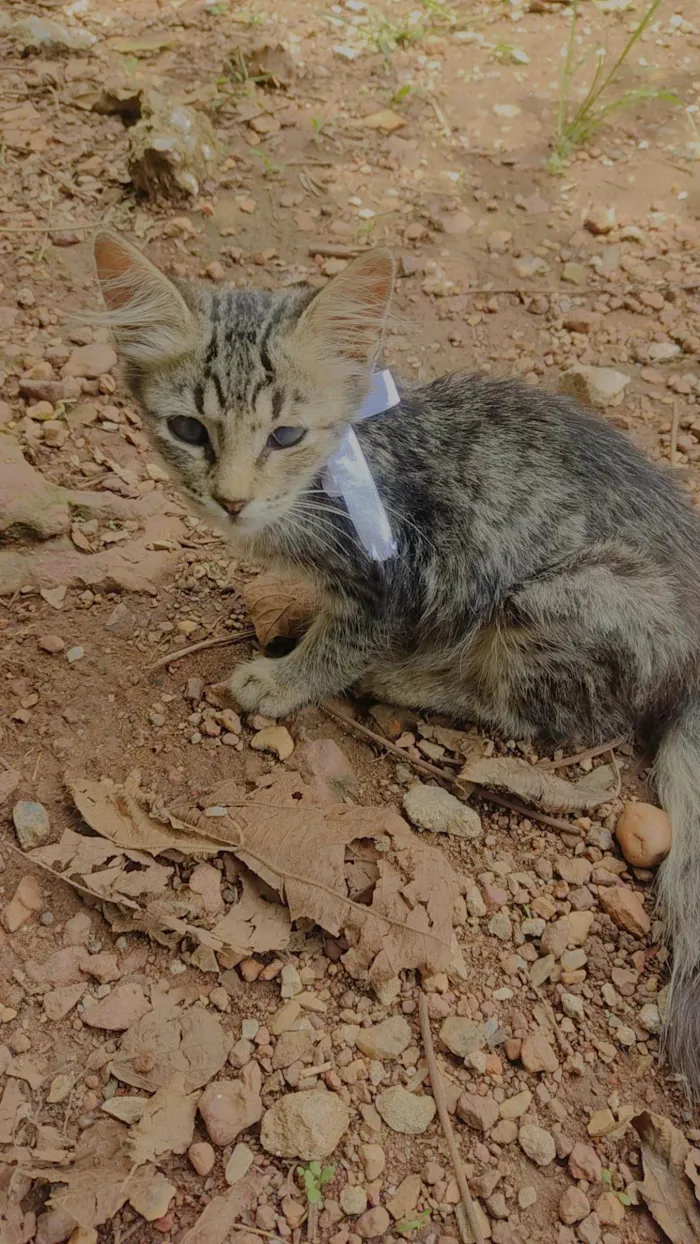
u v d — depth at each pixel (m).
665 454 0.62
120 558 0.55
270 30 0.88
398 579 0.50
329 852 0.46
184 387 0.46
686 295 0.70
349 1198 0.41
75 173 0.73
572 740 0.52
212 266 0.69
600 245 0.73
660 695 0.51
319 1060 0.43
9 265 0.67
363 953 0.44
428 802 0.49
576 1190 0.42
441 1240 0.41
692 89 0.84
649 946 0.47
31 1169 0.40
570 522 0.50
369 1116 0.42
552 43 0.90
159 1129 0.41
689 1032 0.44
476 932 0.47
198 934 0.44
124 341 0.47
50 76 0.79
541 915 0.47
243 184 0.74
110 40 0.85
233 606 0.55
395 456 0.50
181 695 0.51
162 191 0.71
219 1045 0.43
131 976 0.44
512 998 0.45
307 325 0.46
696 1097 0.44
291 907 0.45
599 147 0.79
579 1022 0.45
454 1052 0.44
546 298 0.70
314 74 0.84
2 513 0.54
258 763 0.50
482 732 0.52
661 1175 0.42
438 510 0.50
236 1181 0.41
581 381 0.64
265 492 0.47
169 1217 0.40
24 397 0.61
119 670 0.52
